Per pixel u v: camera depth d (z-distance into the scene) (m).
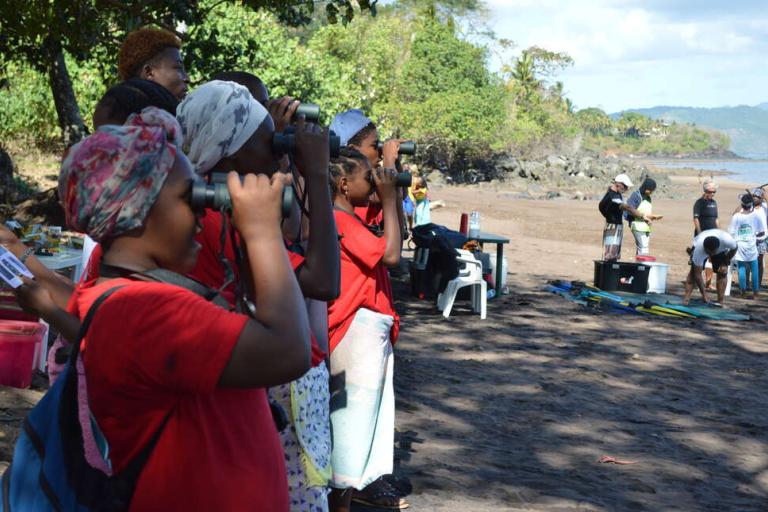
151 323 1.59
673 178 105.25
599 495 5.36
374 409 3.91
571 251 21.05
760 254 15.08
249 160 2.33
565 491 5.34
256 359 1.60
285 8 10.70
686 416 7.44
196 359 1.58
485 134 56.72
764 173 147.75
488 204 39.78
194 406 1.66
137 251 1.69
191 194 1.68
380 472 4.05
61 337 2.53
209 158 2.26
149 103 2.57
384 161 4.34
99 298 1.63
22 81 24.19
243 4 10.72
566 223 30.97
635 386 8.35
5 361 5.54
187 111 2.27
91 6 9.94
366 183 3.98
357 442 3.88
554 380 8.34
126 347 1.59
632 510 5.14
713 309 12.93
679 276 17.17
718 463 6.25
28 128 24.69
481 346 9.62
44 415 1.73
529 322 11.26
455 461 5.79
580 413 7.29
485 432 6.58
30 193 20.16
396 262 3.93
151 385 1.61
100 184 1.64
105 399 1.63
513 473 5.64
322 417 3.10
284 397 2.97
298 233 2.92
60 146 25.25
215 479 1.67
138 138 1.65
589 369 8.87
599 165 67.94
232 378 1.61
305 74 24.73
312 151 2.37
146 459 1.66
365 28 50.09
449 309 11.22
